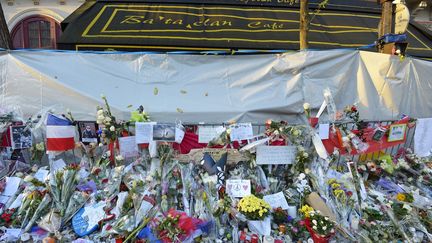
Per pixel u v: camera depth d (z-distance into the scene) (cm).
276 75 427
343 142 312
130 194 254
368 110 436
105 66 410
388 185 331
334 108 332
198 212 254
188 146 311
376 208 282
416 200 296
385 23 479
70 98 399
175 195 268
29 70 391
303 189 284
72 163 308
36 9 848
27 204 255
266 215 247
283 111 423
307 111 322
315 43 574
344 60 429
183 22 613
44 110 344
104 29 557
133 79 412
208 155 287
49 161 307
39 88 395
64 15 853
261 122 418
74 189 270
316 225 237
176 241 224
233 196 268
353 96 438
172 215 234
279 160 301
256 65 425
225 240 238
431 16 907
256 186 284
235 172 290
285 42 559
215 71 423
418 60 446
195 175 283
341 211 266
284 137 305
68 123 295
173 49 529
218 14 660
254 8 704
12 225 244
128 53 413
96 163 302
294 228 250
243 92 423
